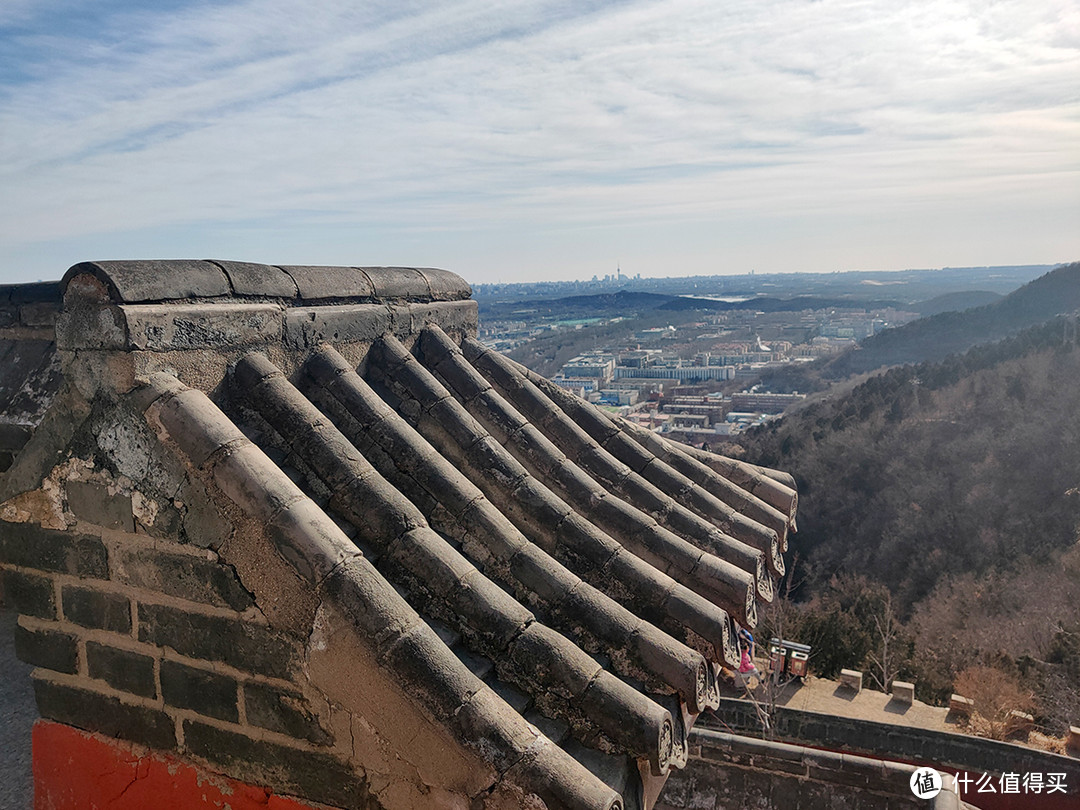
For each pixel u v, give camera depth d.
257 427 2.90
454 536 3.06
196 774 2.68
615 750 2.43
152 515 2.58
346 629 2.26
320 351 3.46
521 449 4.00
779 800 8.31
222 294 2.97
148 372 2.58
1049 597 24.64
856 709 15.30
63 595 2.83
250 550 2.43
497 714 2.17
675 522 4.06
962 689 17.06
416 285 4.55
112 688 2.80
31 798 3.42
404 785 2.29
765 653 16.81
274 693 2.48
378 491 2.79
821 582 32.25
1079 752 13.49
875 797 7.98
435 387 3.89
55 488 2.75
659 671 2.78
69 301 2.61
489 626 2.55
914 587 30.03
